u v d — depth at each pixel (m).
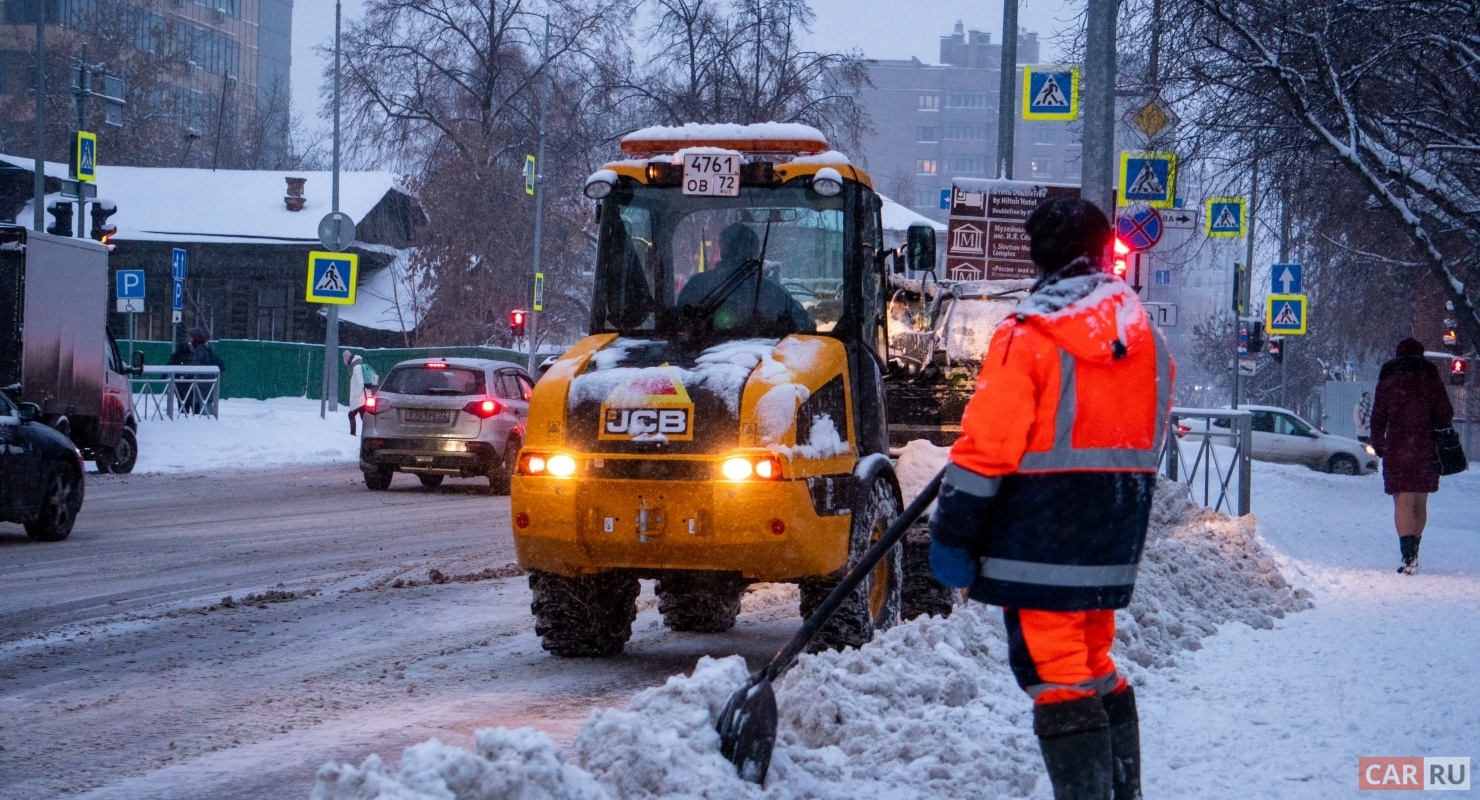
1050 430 3.99
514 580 11.35
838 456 7.64
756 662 8.00
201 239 55.06
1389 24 16.47
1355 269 25.52
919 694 5.82
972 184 19.81
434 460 19.47
